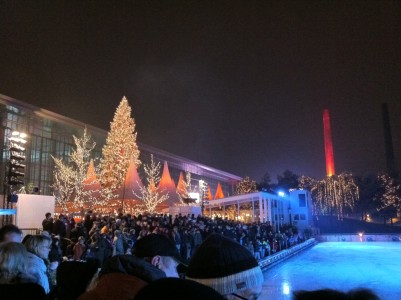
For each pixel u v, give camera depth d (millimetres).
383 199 77500
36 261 4348
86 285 3488
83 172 45062
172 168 81938
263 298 15812
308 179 81438
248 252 2035
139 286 2113
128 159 42219
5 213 18438
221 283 1900
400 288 17578
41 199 21469
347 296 1473
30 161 46406
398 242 51469
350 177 79000
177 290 1265
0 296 3285
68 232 18141
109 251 13664
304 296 1503
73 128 54438
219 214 51906
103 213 35750
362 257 32562
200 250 2010
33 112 47281
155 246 2699
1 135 42750
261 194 46625
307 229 53312
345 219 77875
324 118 109875
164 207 39656
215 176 101562
